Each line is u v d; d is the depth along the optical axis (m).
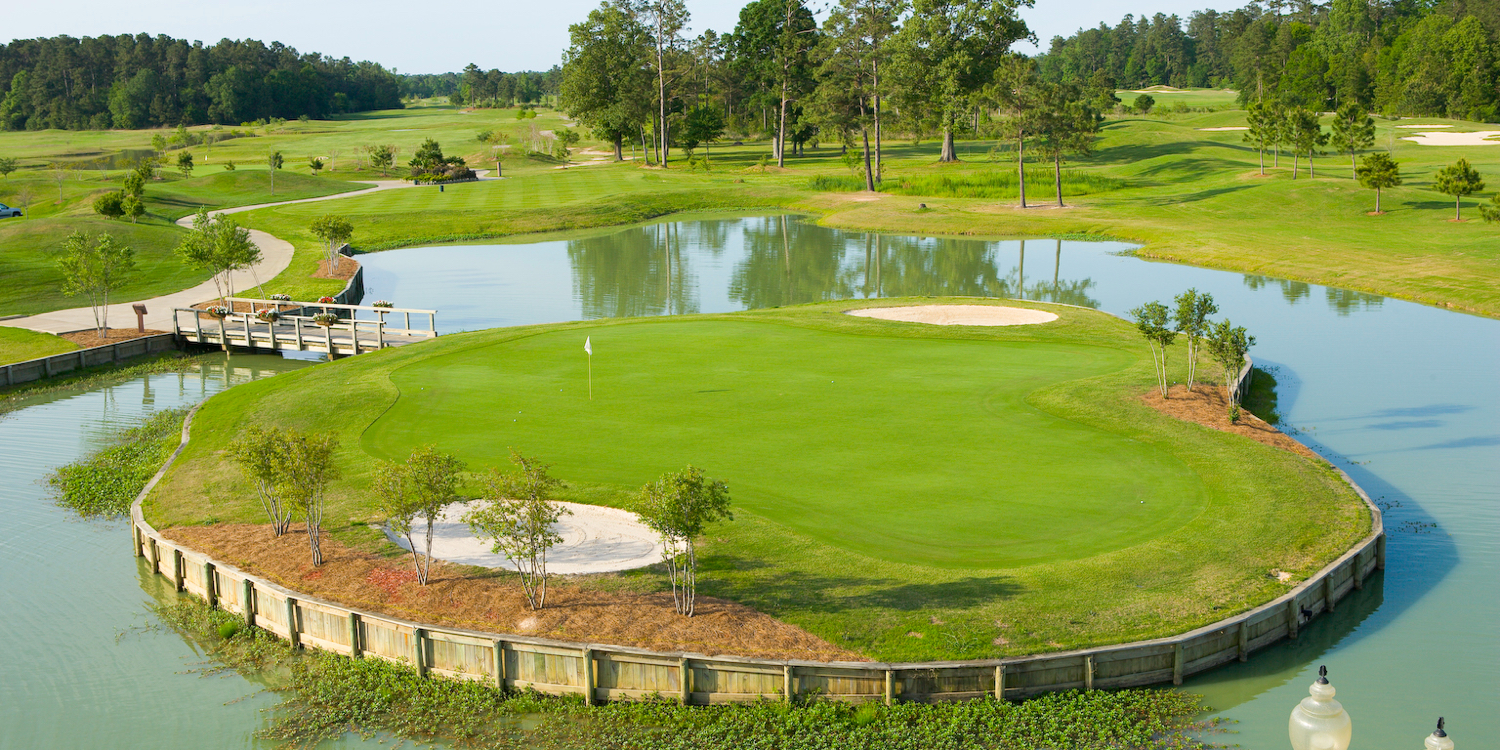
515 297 58.09
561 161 146.00
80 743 16.39
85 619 20.64
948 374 34.53
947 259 69.88
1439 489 26.23
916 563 19.88
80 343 44.94
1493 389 35.62
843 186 106.44
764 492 23.55
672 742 15.90
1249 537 21.08
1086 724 16.03
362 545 21.44
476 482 24.55
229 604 20.58
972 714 16.22
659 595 18.81
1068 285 59.09
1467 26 151.00
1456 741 15.67
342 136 182.12
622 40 128.88
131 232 69.50
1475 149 111.00
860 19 106.44
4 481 28.83
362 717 16.94
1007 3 115.12
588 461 25.88
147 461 29.73
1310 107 102.88
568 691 17.16
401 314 52.94
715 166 128.25
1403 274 57.06
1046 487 23.84
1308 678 17.56
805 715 16.23
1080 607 18.22
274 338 45.62
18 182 101.44
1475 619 19.50
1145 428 28.25
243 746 16.33
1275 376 38.03
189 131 196.12
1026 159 120.69
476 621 18.22
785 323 44.19
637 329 43.12
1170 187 99.25
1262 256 64.69
